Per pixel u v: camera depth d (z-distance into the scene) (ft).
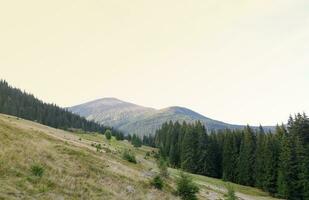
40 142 125.59
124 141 493.36
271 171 282.77
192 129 369.09
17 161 81.87
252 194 254.68
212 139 377.30
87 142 268.41
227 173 335.88
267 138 301.63
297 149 266.77
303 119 294.05
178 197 120.57
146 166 195.72
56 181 78.95
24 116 572.92
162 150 406.21
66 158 112.78
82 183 87.30
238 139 354.13
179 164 385.91
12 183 66.03
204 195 159.94
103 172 113.70
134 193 99.91
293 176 264.31
